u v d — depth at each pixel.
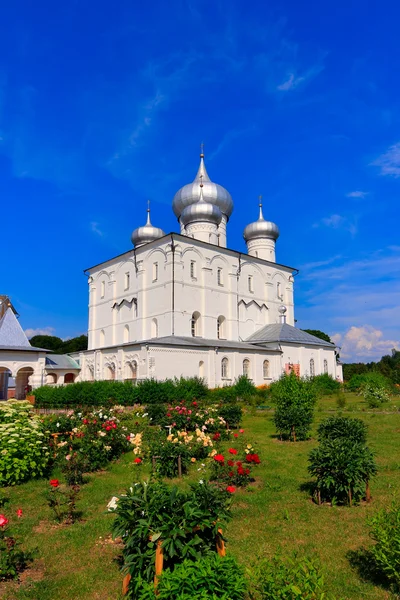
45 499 10.16
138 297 46.53
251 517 8.76
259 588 4.66
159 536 5.37
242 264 51.22
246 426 21.09
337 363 55.19
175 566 4.89
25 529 8.36
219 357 40.50
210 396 32.75
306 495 10.07
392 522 6.09
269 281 54.41
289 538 7.71
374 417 22.77
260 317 52.62
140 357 36.84
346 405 29.19
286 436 17.72
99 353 43.50
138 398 30.27
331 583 6.15
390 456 13.63
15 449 11.62
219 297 47.41
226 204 55.69
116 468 13.04
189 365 38.25
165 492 6.00
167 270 43.75
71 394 31.86
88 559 7.15
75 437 14.35
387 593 5.91
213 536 5.71
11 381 44.47
